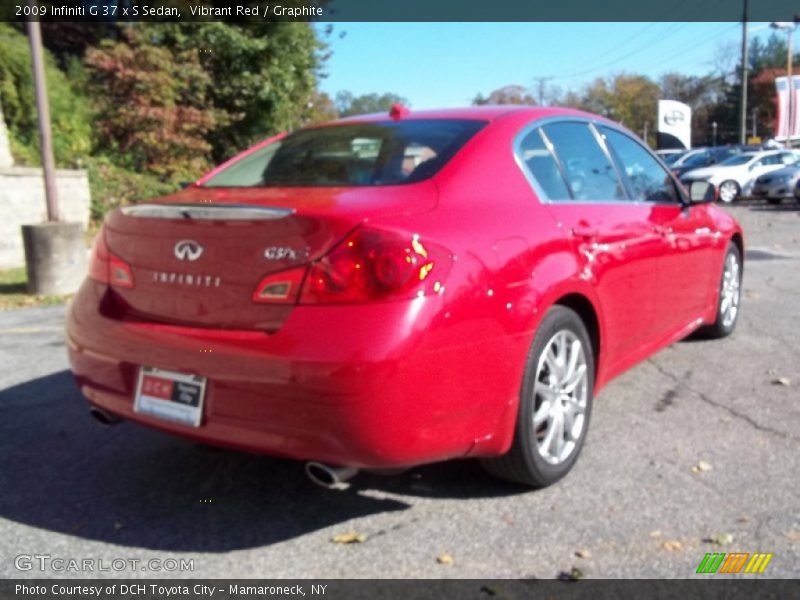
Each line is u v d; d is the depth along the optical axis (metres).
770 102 79.75
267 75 20.38
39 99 8.88
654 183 4.91
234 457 4.00
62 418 4.59
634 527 3.20
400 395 2.80
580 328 3.71
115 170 16.59
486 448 3.19
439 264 2.94
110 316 3.34
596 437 4.17
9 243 11.52
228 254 3.00
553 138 4.07
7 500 3.55
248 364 2.87
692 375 5.24
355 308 2.80
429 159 3.50
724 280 6.03
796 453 3.91
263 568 2.97
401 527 3.26
